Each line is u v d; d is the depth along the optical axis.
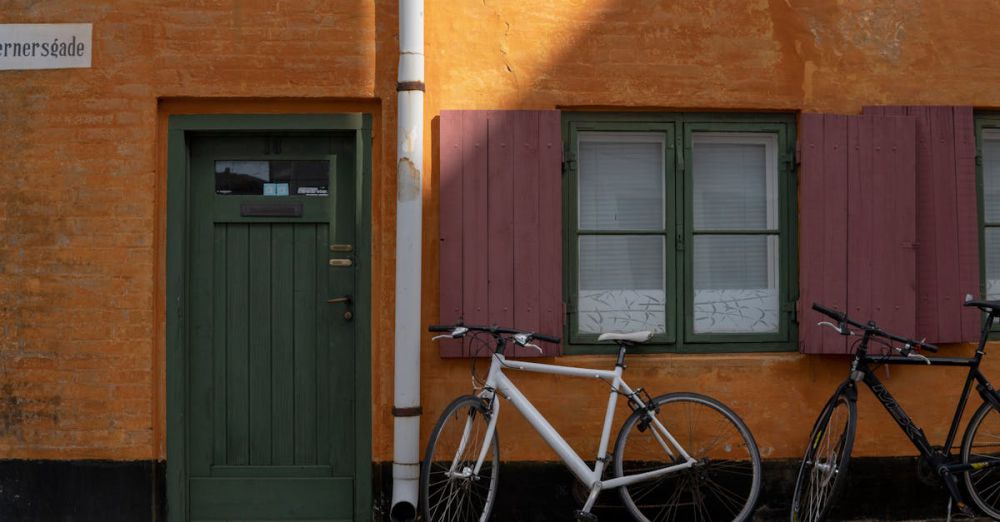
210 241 5.23
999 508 5.22
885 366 5.28
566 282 5.25
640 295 5.35
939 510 5.31
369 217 5.16
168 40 5.04
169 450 5.11
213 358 5.23
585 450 5.15
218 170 5.26
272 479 5.21
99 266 5.03
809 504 4.91
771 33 5.27
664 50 5.22
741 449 5.13
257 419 5.24
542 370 4.81
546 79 5.19
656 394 5.20
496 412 4.76
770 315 5.38
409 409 4.95
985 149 5.56
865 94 5.32
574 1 5.20
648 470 5.06
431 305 5.14
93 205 5.03
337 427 5.24
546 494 5.15
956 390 5.32
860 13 5.32
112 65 5.04
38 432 5.03
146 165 5.04
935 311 5.29
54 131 5.04
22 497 5.03
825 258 5.21
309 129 5.14
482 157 5.09
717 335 5.31
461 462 4.70
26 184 5.04
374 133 5.17
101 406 5.03
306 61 5.07
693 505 5.07
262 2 5.06
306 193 5.26
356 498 5.16
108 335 5.03
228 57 5.05
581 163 5.36
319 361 5.24
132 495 5.04
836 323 5.19
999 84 5.38
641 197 5.38
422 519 4.78
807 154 5.22
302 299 5.24
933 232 5.31
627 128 5.30
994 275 5.55
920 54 5.35
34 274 5.03
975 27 5.38
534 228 5.11
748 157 5.43
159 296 5.11
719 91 5.24
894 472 5.30
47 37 5.04
